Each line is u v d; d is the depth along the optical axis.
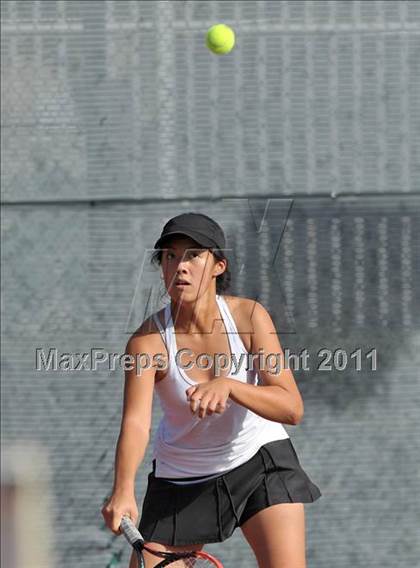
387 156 13.84
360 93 13.79
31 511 13.13
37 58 13.60
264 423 10.59
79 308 13.76
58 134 13.66
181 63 13.65
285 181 13.79
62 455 13.71
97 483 13.71
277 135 13.76
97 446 13.78
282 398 9.81
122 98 13.66
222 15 13.65
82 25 13.59
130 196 13.71
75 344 13.77
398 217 13.87
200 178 13.71
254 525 10.35
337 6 13.73
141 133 13.69
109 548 13.66
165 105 13.68
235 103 13.70
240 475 10.41
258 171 13.77
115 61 13.62
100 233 13.70
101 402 13.80
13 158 13.65
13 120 13.62
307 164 13.80
